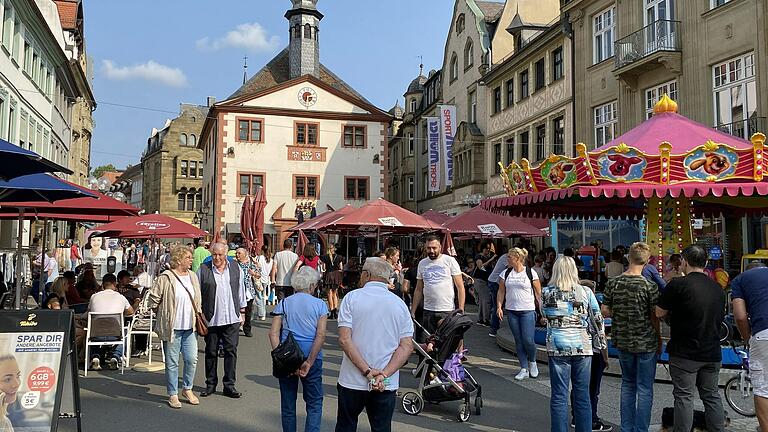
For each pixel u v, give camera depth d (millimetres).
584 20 25125
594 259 21250
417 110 50438
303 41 46875
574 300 6320
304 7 46844
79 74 40000
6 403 5207
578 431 6293
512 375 9992
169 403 7781
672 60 19766
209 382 8398
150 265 22328
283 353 5609
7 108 23500
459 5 39531
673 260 10602
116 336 9805
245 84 45719
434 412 7785
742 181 9891
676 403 6035
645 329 6270
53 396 5297
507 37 35406
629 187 10250
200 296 7965
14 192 9734
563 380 6297
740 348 9641
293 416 5930
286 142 42969
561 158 10930
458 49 39750
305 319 5891
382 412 4871
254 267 16953
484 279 16797
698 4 19203
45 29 28328
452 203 38500
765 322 5777
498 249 30828
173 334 7727
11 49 23781
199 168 75125
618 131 22797
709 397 6035
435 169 39812
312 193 43281
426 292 9250
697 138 11172
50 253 20141
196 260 13750
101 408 7602
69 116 40500
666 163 10062
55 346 5426
